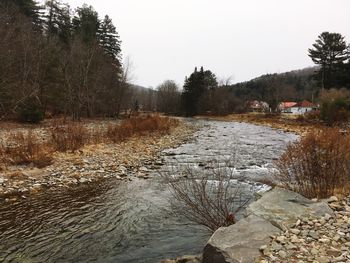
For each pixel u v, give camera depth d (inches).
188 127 1533.0
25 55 1221.1
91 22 2006.6
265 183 456.1
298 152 320.5
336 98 1692.9
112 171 535.8
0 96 1155.9
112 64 1937.7
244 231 210.5
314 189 302.2
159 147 826.8
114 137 848.3
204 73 3563.0
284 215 233.3
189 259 227.0
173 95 3779.5
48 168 516.4
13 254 260.2
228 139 1062.4
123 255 261.6
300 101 3580.2
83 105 1593.3
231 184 449.4
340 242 197.3
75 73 1477.6
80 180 475.5
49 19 1975.9
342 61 2396.7
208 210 287.0
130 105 2410.2
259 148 848.9
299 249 189.2
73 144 675.4
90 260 254.1
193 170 538.9
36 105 1211.9
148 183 470.6
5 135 788.6
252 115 2640.3
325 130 332.5
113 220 332.2
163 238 289.7
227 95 3489.2
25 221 326.0
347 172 305.4
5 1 1494.8
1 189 417.1
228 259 182.4
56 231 304.8
